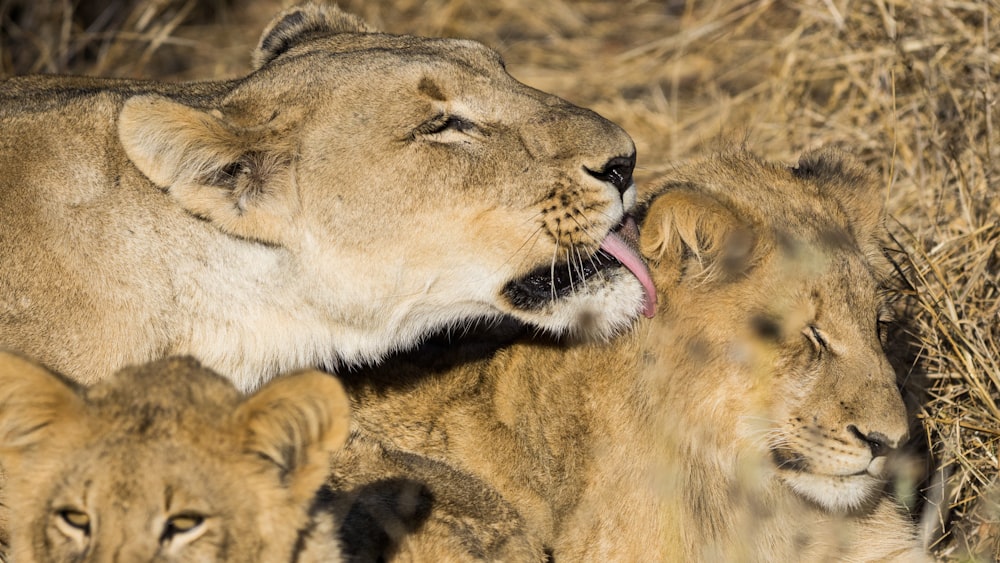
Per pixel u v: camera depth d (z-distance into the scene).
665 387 9.45
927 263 11.77
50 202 9.45
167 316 9.57
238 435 6.83
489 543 8.87
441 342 10.22
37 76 11.97
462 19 19.53
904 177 13.64
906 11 14.65
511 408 9.88
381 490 8.74
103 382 7.24
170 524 6.63
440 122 9.49
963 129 13.41
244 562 6.79
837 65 15.20
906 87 14.48
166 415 6.83
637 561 9.52
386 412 9.89
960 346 11.23
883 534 10.00
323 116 9.52
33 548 6.81
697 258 9.28
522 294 9.60
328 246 9.56
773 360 9.09
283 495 6.96
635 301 9.55
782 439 9.14
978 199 12.70
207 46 18.67
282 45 11.22
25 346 9.20
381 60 9.70
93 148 9.65
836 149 10.62
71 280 9.34
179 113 9.05
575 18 19.52
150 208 9.55
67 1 17.52
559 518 9.61
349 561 8.07
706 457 9.45
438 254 9.53
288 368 9.86
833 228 9.41
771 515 9.62
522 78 17.98
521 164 9.42
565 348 9.91
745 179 9.75
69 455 6.76
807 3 15.65
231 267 9.63
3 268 9.27
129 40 18.14
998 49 13.92
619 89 17.73
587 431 9.69
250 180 9.43
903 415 8.95
